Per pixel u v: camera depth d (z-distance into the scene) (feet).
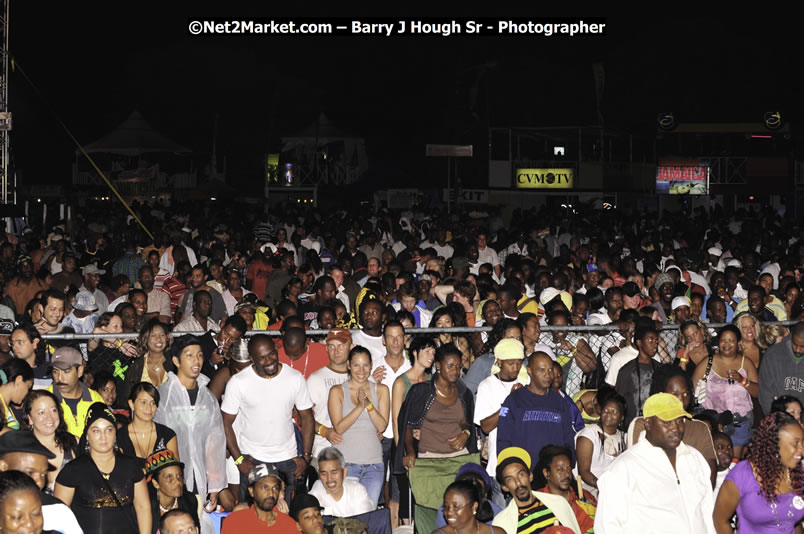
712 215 106.93
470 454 26.22
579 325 31.94
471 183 126.11
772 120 115.44
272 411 24.98
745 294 44.06
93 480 20.13
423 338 26.99
